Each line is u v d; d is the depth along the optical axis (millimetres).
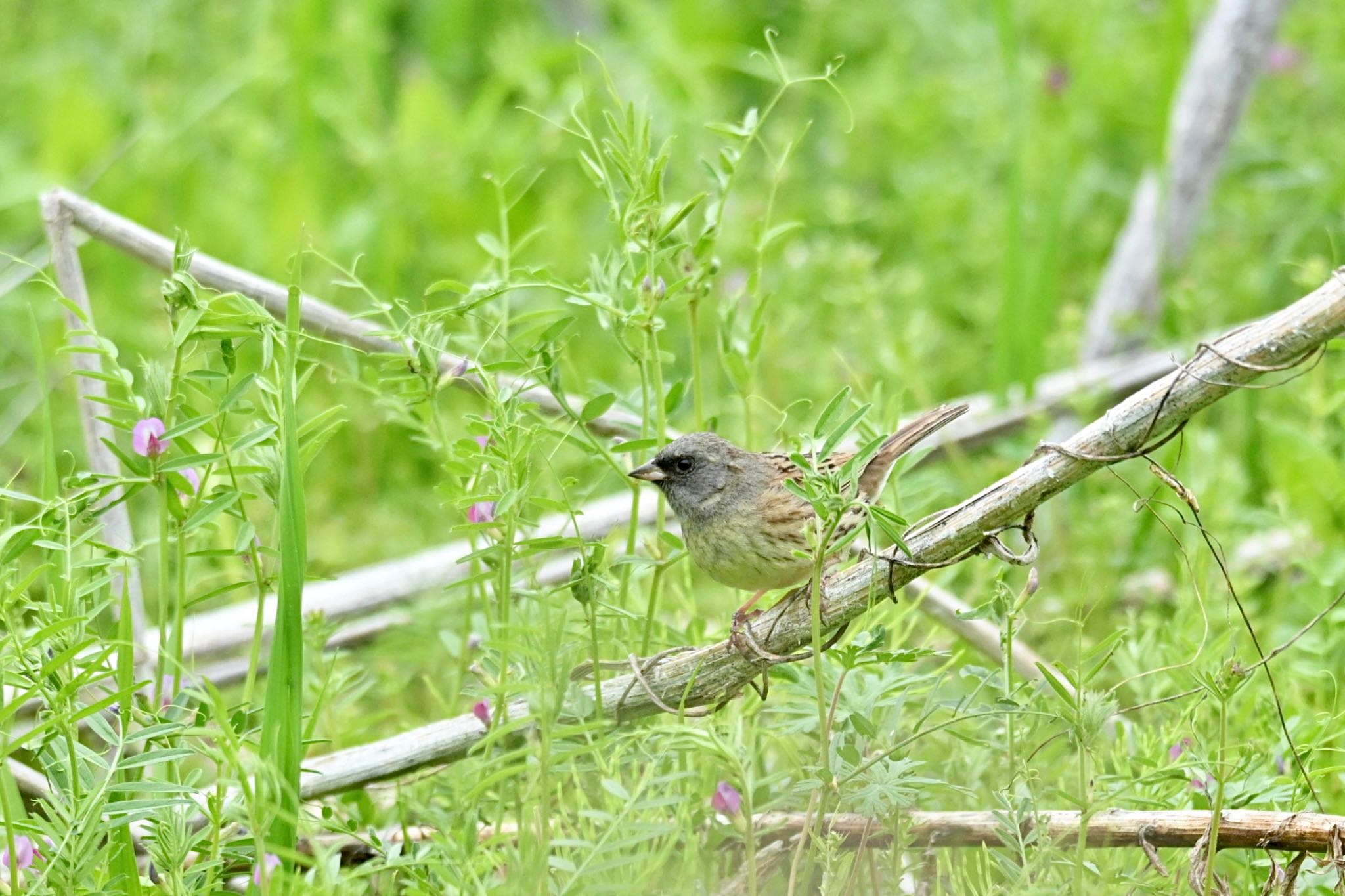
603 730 7980
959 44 19828
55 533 7621
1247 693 8898
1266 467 13352
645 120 8148
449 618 10312
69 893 6727
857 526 7527
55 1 21125
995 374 13492
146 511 13430
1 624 8750
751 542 8961
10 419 14922
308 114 17297
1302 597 10227
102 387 10062
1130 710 7879
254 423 8492
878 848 7863
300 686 7262
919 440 9867
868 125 18266
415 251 16656
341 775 8383
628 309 9234
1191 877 7285
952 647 10484
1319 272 11359
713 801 7691
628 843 6910
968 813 7801
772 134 18047
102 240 10273
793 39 20453
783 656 7715
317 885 7391
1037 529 13039
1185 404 7008
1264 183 16172
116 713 8031
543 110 18141
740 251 16125
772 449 12289
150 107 18094
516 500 7555
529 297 15578
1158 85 14133
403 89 19297
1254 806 8078
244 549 7566
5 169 18016
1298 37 19094
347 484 14180
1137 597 12008
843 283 15023
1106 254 17047
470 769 7594
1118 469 12898
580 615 8609
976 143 18000
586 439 8656
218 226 16766
